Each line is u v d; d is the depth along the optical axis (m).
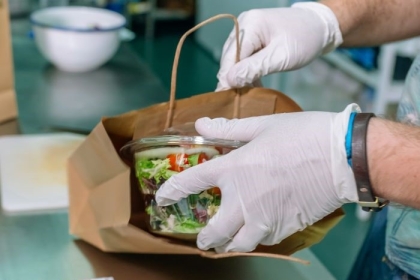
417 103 1.15
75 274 1.10
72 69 1.88
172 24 5.31
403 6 1.24
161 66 4.39
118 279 1.09
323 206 1.00
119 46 2.21
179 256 1.15
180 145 1.02
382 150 0.95
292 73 3.54
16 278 1.08
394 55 2.52
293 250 1.08
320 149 0.97
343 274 2.29
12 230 1.19
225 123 1.04
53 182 1.32
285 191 0.99
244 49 1.14
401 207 1.14
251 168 0.98
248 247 1.01
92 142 1.07
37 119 1.57
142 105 1.69
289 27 1.15
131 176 1.08
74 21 2.03
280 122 1.01
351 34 1.23
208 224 1.01
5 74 1.51
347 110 0.99
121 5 4.23
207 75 4.29
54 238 1.18
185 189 1.00
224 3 4.50
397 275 1.18
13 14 2.41
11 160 1.38
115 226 1.06
